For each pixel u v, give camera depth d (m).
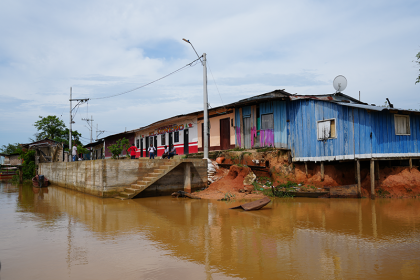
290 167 18.02
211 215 11.28
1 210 13.52
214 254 6.77
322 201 14.54
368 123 15.22
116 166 16.88
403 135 16.03
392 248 7.09
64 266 6.17
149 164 17.78
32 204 15.44
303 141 17.75
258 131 20.16
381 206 12.84
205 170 18.62
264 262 6.24
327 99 16.98
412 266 5.98
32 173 37.62
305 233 8.50
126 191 16.86
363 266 5.99
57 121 52.84
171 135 28.83
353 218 10.48
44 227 9.75
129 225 9.77
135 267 6.05
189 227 9.35
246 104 20.45
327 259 6.39
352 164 17.47
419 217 10.52
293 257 6.53
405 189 15.39
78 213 12.26
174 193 16.78
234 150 20.39
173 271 5.82
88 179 19.20
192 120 25.78
